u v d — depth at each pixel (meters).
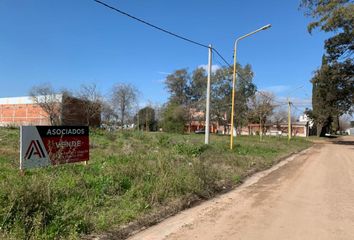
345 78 45.28
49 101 52.25
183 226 7.24
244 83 65.81
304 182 13.80
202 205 9.34
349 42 41.16
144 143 23.22
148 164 11.12
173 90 96.19
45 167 9.41
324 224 7.47
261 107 62.78
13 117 68.31
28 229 5.58
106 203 7.72
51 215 6.12
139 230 6.91
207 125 23.56
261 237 6.51
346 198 10.47
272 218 7.94
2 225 5.46
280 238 6.47
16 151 14.11
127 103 67.19
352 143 59.44
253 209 8.87
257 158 21.31
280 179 14.68
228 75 66.19
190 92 96.06
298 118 107.62
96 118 55.78
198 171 11.34
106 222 6.65
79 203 7.18
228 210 8.75
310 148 42.84
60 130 9.95
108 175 9.30
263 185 13.01
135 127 73.25
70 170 9.61
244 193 11.23
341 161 24.25
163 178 9.58
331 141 65.50
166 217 7.96
